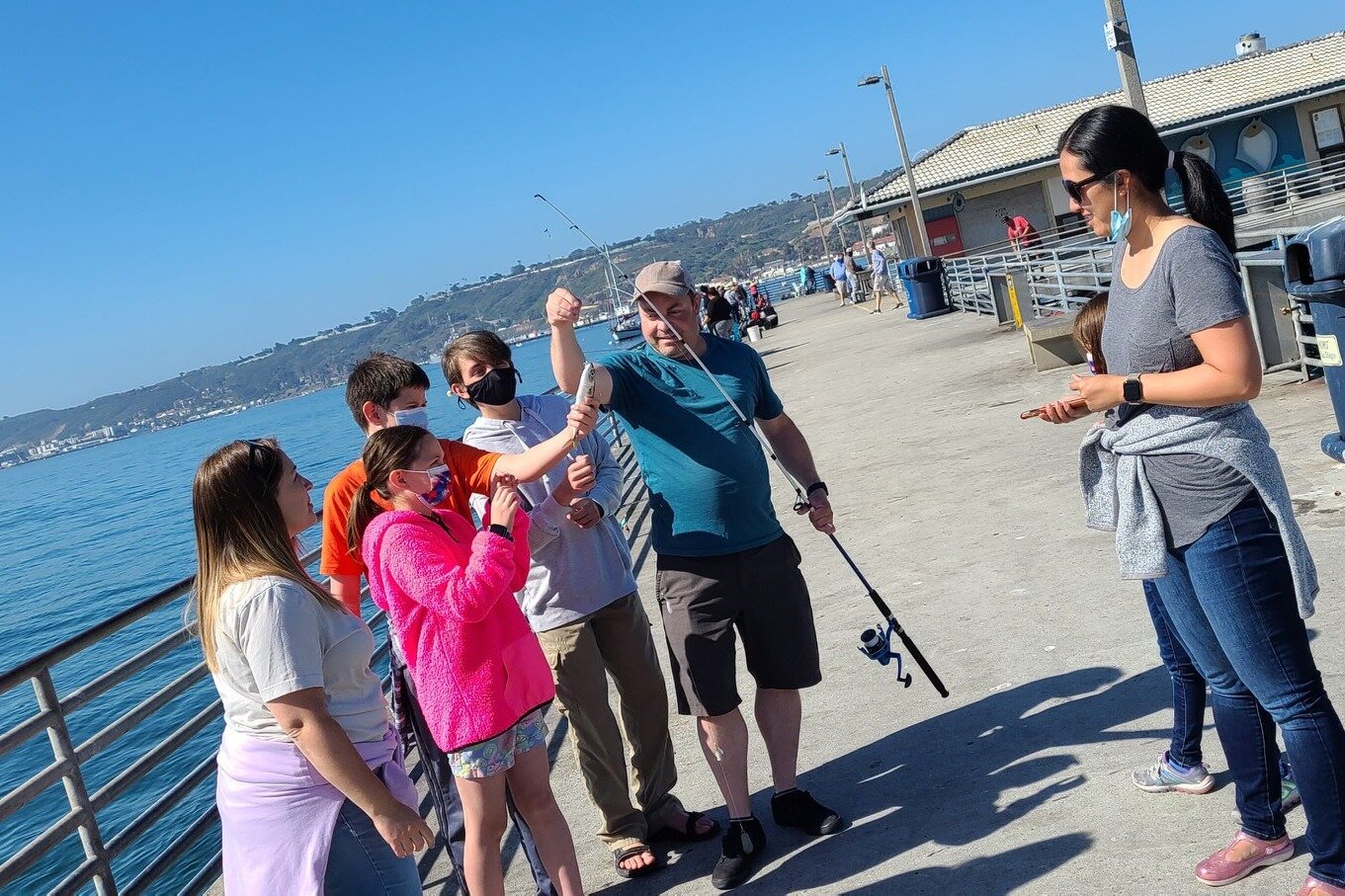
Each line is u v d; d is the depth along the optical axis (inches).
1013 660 203.9
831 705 206.2
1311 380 369.4
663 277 152.8
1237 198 1504.7
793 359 1002.7
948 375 629.9
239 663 107.1
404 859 111.3
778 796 161.5
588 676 158.4
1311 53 1574.8
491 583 122.6
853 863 147.8
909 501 357.4
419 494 131.0
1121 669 187.0
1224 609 110.9
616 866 163.6
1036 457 367.6
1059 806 147.7
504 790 135.8
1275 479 110.0
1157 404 112.5
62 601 1446.9
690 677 153.9
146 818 167.0
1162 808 140.6
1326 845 110.4
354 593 145.9
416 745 144.1
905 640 167.3
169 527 2151.8
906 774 169.6
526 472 138.7
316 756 104.5
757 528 154.0
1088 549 256.7
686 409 152.9
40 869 410.3
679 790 186.2
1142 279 113.3
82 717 642.8
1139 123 111.6
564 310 151.0
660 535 156.7
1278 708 111.0
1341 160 1501.0
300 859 105.4
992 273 793.6
